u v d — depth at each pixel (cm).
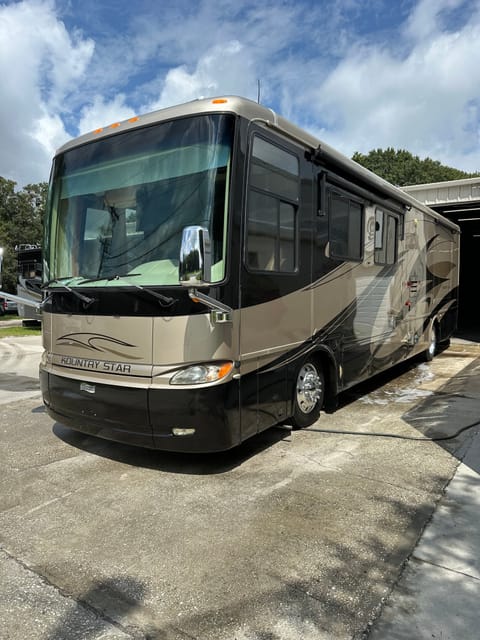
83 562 267
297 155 420
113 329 362
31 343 1294
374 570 253
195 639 208
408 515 308
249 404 366
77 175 417
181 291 332
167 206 358
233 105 349
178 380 334
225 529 297
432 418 516
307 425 483
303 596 233
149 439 348
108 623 219
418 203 722
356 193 526
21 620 222
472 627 211
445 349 1029
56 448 448
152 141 373
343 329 511
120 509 327
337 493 341
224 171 340
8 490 361
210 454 421
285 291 405
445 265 903
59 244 423
